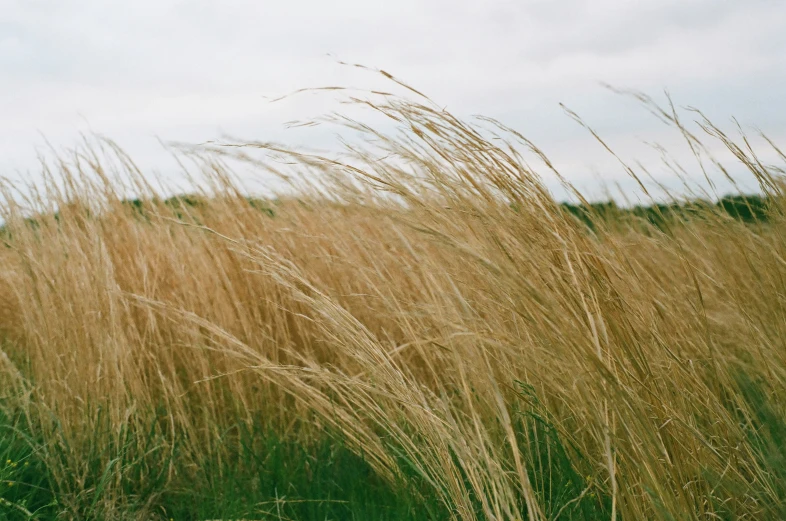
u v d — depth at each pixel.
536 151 1.95
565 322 1.61
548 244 1.82
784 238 2.13
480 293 2.11
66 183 3.25
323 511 2.29
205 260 3.37
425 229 1.75
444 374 2.58
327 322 2.53
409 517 2.10
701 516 1.63
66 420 2.54
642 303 1.94
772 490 1.68
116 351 2.69
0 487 2.24
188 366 3.14
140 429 2.65
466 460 1.77
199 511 2.30
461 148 1.89
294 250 3.31
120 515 2.34
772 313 2.05
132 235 3.59
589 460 1.91
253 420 2.92
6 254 3.61
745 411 1.89
